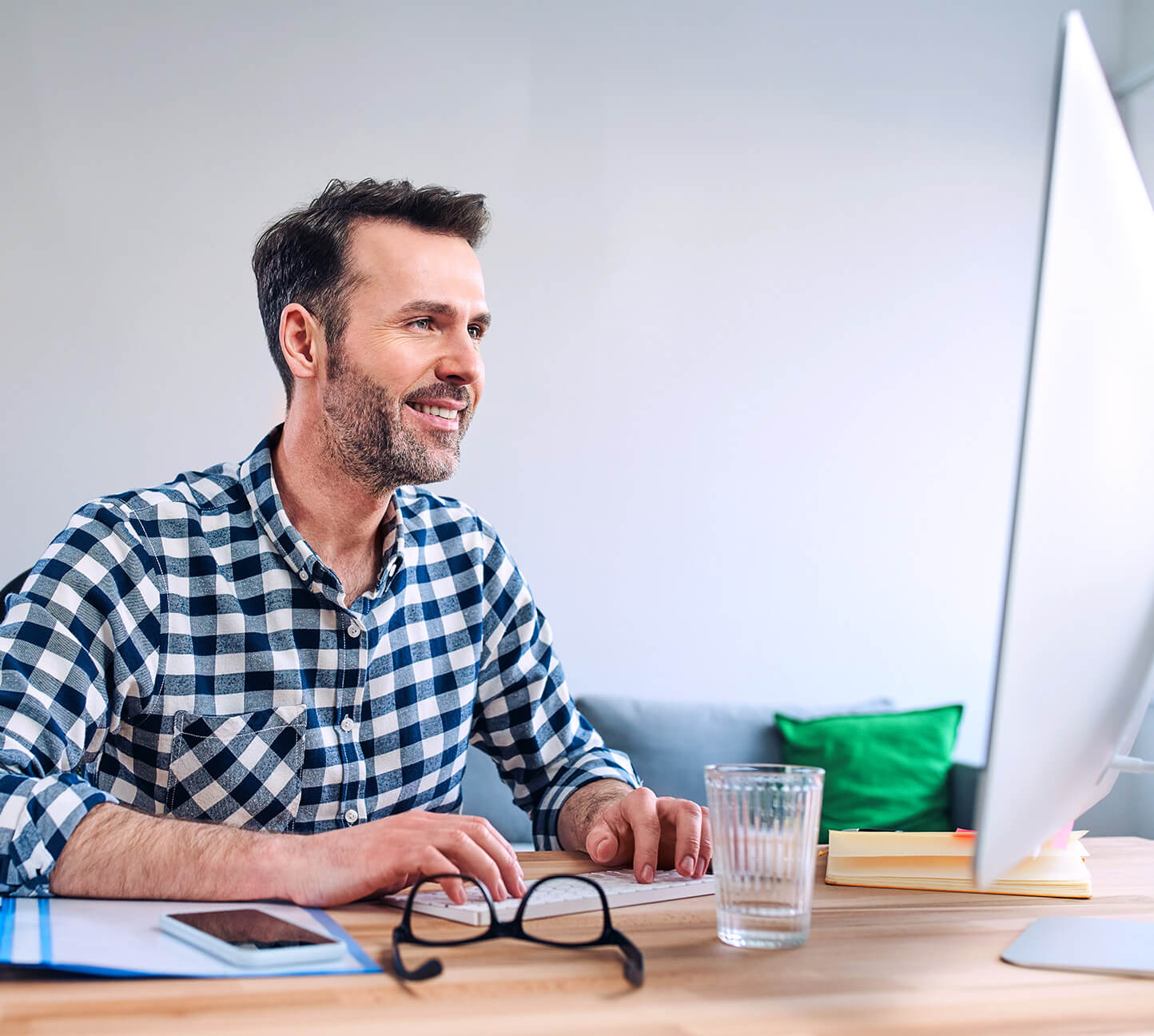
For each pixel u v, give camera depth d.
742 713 2.55
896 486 3.05
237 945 0.54
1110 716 0.59
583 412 2.83
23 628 0.93
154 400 2.51
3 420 2.42
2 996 0.49
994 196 3.19
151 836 0.73
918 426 3.08
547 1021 0.46
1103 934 0.64
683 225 2.94
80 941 0.57
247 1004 0.48
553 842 1.09
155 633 1.04
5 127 2.46
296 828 1.08
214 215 2.58
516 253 2.81
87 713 0.94
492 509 2.76
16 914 0.65
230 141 2.61
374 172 2.71
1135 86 3.17
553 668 1.29
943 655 3.04
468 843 0.71
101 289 2.50
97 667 0.97
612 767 1.14
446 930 0.64
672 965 0.56
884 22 3.13
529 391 2.80
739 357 2.96
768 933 0.60
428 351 1.12
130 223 2.53
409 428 1.12
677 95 2.96
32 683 0.90
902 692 3.00
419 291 1.10
